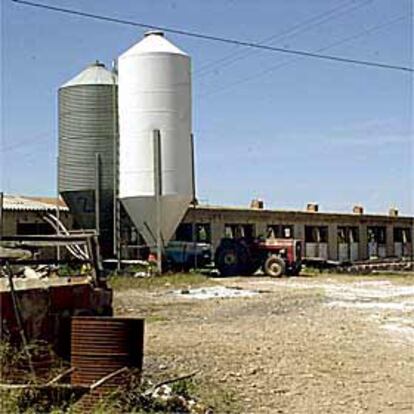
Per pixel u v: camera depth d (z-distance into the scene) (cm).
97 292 1020
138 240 3812
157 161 3709
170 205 3728
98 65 3909
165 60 3738
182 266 4031
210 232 4734
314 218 5588
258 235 5019
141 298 2564
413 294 2794
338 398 1034
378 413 958
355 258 5941
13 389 793
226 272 3978
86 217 3822
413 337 1609
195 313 2086
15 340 877
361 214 6022
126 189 3756
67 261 1022
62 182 3866
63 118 3872
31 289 919
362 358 1340
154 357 1311
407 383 1135
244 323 1856
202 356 1332
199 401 970
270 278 3828
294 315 2055
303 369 1228
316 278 3859
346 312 2134
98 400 829
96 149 3816
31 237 1003
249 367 1231
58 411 783
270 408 969
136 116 3738
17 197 4097
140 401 884
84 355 876
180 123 3766
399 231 6450
